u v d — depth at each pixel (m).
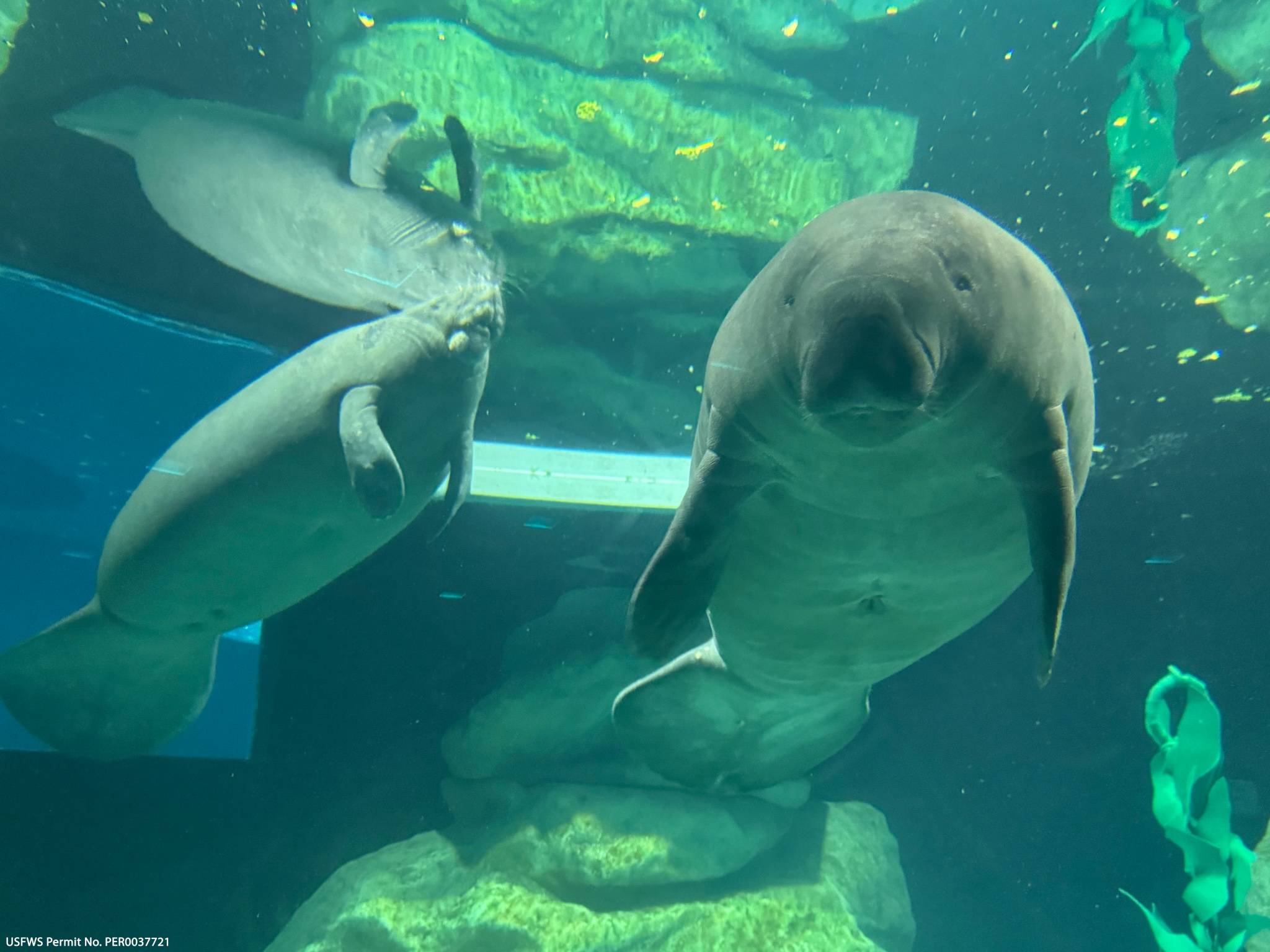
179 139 5.58
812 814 6.38
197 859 6.63
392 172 5.60
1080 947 7.35
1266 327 6.95
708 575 2.95
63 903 6.15
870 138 6.79
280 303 7.09
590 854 5.35
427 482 5.38
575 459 7.68
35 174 5.82
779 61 6.55
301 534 5.02
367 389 4.85
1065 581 2.52
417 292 6.39
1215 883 3.98
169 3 5.02
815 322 2.13
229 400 5.09
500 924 5.04
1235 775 7.53
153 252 6.65
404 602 7.41
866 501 2.64
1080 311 7.36
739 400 2.61
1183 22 5.46
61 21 4.95
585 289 7.16
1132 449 7.66
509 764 6.29
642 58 6.07
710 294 7.40
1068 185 6.93
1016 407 2.41
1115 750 7.67
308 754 7.16
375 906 5.39
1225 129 6.55
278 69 5.48
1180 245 6.83
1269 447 7.52
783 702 4.21
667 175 6.44
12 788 6.14
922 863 7.43
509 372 7.81
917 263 2.19
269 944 6.21
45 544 15.42
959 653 7.63
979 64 6.57
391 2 5.44
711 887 5.52
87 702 5.99
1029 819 7.58
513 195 6.14
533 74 5.83
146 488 5.10
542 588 7.55
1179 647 7.80
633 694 4.57
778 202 6.70
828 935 5.23
